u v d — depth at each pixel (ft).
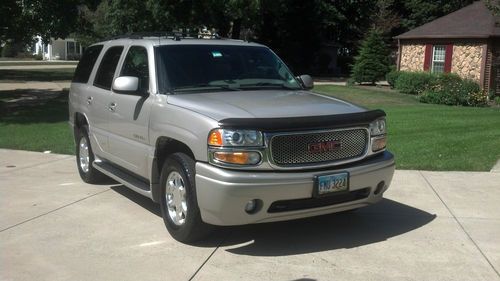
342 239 18.29
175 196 18.08
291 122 16.24
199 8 109.29
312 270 15.66
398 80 86.53
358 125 17.62
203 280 14.98
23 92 78.74
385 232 19.02
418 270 15.70
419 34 90.58
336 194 16.80
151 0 106.22
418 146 34.42
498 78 83.10
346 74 157.07
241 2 107.24
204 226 17.20
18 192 24.50
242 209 15.96
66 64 185.88
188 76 19.93
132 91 19.74
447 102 70.69
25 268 15.87
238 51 21.80
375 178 17.74
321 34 153.28
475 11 87.97
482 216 20.88
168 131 17.98
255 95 19.11
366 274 15.40
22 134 41.24
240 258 16.56
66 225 19.75
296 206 16.60
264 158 16.01
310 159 16.66
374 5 145.59
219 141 15.94
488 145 34.42
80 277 15.23
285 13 137.49
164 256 16.72
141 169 20.35
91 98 24.62
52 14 60.64
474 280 15.05
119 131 21.81
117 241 18.06
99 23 128.47
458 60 85.92
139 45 21.59
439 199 23.22
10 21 60.64
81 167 26.86
